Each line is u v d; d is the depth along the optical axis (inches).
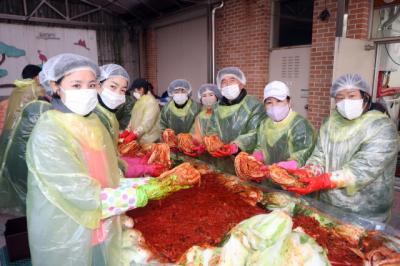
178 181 54.9
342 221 57.2
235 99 110.0
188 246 52.7
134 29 323.3
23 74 128.9
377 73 163.5
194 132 131.3
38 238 44.5
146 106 140.0
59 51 283.0
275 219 44.4
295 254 37.6
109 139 56.2
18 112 123.3
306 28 193.3
